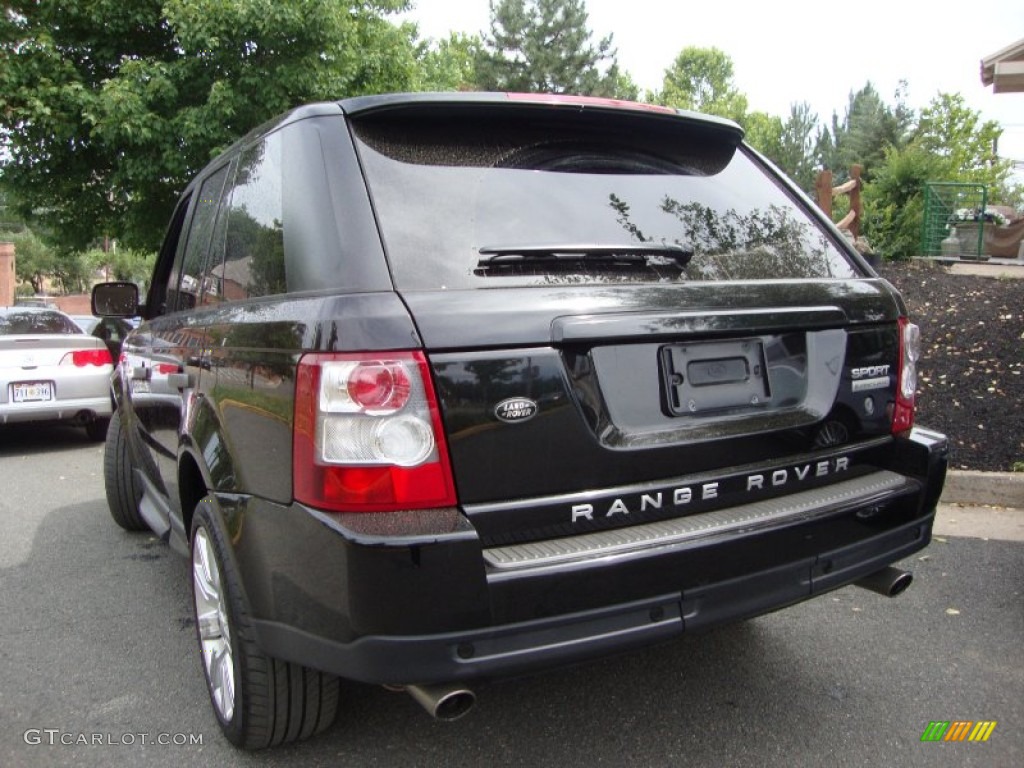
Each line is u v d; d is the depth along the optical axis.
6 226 48.16
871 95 65.38
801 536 2.41
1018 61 10.47
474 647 2.01
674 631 2.21
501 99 2.49
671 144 2.89
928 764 2.63
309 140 2.46
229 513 2.43
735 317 2.38
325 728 2.67
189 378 3.00
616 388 2.23
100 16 9.84
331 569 2.02
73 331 8.82
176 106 9.94
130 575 4.48
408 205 2.29
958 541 4.66
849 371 2.65
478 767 2.65
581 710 2.98
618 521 2.22
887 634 3.56
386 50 11.14
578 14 49.00
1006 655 3.36
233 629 2.47
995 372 6.97
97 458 7.85
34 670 3.37
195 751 2.76
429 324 2.03
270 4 9.41
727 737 2.80
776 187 3.03
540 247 2.24
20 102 9.77
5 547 4.99
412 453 1.99
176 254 4.07
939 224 14.38
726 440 2.38
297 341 2.14
